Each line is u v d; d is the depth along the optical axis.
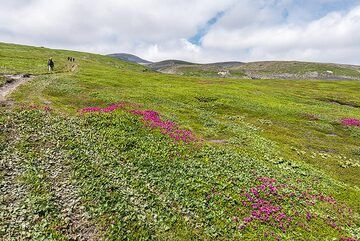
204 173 30.58
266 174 33.62
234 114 69.81
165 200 25.73
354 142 59.38
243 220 24.64
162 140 37.12
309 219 26.20
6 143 30.66
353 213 29.47
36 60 123.19
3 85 60.53
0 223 20.81
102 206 23.78
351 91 143.12
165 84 102.00
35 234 20.44
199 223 23.73
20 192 24.22
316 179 36.47
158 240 21.75
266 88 127.56
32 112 39.56
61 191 25.06
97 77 93.06
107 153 31.67
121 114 43.00
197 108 70.56
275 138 54.34
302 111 78.38
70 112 43.66
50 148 31.05
